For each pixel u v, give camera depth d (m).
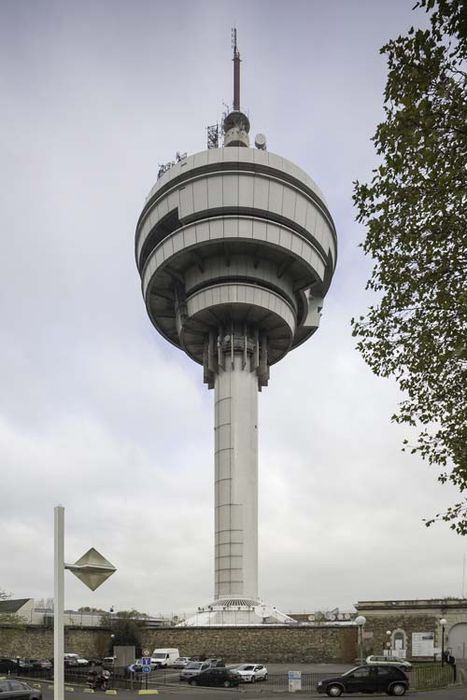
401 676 33.00
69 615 78.25
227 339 73.56
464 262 12.91
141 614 99.31
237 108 84.31
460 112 11.79
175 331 87.12
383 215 13.39
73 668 55.12
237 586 66.81
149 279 75.19
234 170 69.69
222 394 73.00
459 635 51.47
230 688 39.81
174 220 73.19
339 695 33.19
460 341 12.92
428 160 11.96
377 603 54.50
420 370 13.91
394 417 14.63
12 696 28.44
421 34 11.58
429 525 13.55
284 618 65.06
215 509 70.62
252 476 70.62
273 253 71.44
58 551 8.27
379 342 14.45
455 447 13.52
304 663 56.81
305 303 82.00
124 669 46.47
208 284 72.75
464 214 12.55
